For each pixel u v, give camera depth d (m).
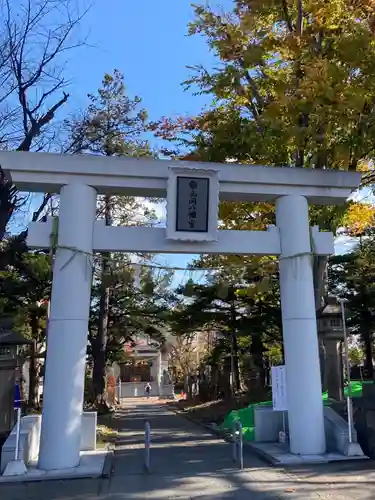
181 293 25.48
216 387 32.66
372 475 8.73
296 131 12.22
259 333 22.17
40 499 7.79
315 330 11.16
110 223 23.16
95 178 10.88
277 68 14.97
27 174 10.65
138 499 7.64
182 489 8.23
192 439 14.95
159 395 59.47
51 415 9.79
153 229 11.01
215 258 17.41
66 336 10.07
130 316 28.06
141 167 11.00
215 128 14.85
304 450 10.60
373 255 23.98
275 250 11.49
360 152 13.48
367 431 10.67
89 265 10.59
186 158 15.46
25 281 22.67
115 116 21.19
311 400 10.76
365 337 28.48
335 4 12.82
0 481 8.88
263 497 7.56
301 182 11.57
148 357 63.88
